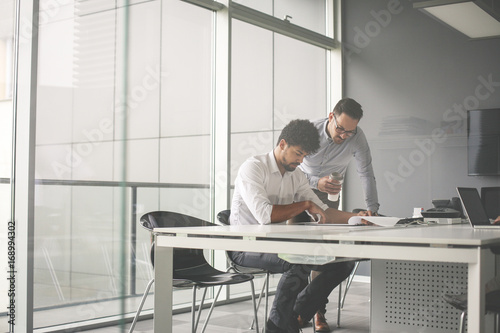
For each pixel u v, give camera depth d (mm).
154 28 3967
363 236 1867
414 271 2701
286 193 3467
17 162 3271
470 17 3928
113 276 3662
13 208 3254
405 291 2725
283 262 2893
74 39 3529
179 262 3000
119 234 3711
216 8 4305
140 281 3812
